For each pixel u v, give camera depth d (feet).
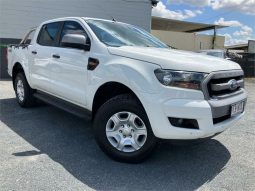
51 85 17.80
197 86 11.76
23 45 22.22
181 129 11.78
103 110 13.52
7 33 45.42
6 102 24.56
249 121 21.90
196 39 87.51
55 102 17.87
